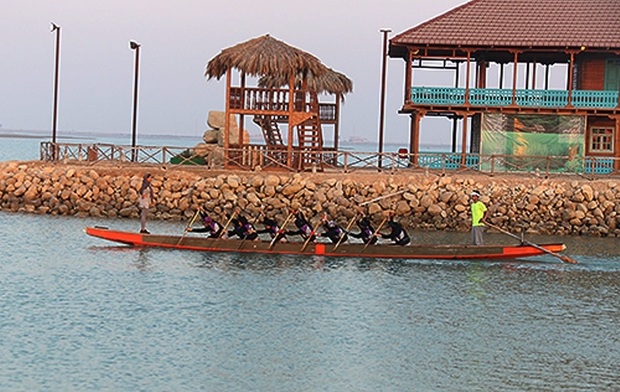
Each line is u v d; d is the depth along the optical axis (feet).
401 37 184.75
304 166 178.81
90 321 88.07
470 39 183.32
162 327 86.74
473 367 77.87
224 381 72.38
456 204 160.76
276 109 175.63
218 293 101.09
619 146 186.39
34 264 115.55
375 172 175.32
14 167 176.24
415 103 185.37
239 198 162.40
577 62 195.31
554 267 122.62
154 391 69.72
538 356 81.41
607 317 95.86
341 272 114.11
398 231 125.70
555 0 192.54
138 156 196.95
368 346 82.94
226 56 172.24
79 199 168.25
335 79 197.47
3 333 83.05
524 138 187.62
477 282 111.14
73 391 69.15
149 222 160.04
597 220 160.25
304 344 82.84
